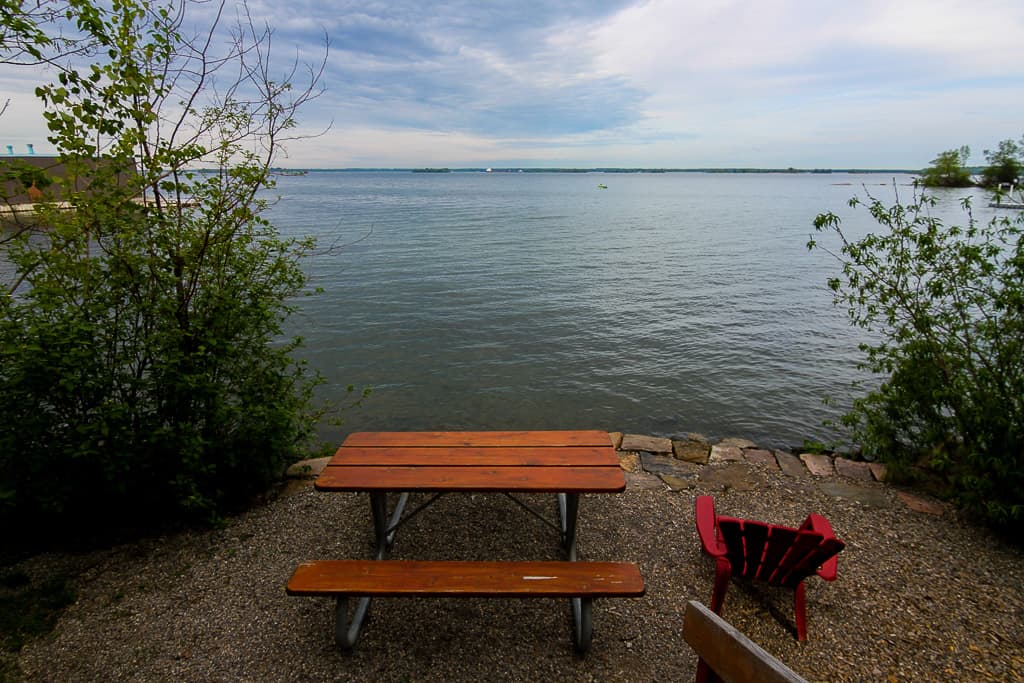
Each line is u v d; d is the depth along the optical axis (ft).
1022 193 14.25
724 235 131.44
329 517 13.85
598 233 134.72
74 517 13.34
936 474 16.05
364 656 9.51
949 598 11.10
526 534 13.01
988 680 9.07
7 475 11.47
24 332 11.07
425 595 8.61
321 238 112.27
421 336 47.34
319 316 53.52
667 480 16.02
